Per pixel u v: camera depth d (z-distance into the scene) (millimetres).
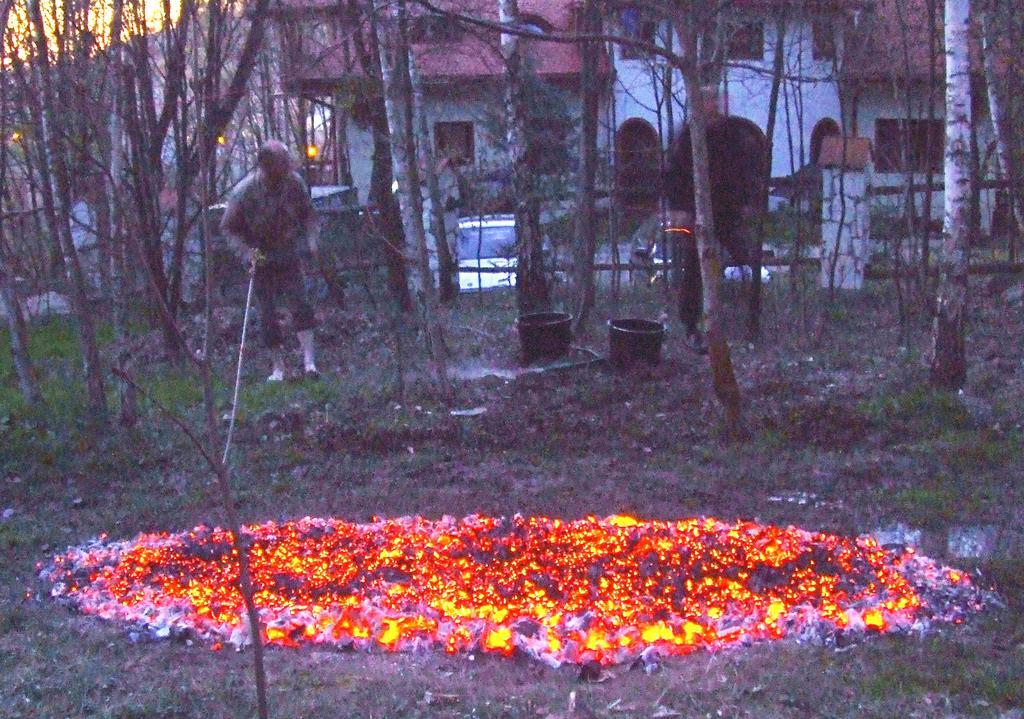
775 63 11969
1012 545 6473
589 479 7984
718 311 8539
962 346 9453
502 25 7512
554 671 4766
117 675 4695
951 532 6758
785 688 4465
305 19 13195
